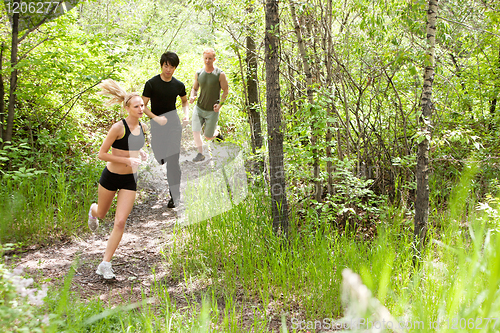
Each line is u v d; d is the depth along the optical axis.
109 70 6.19
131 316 2.76
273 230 4.09
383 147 5.14
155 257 4.16
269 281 3.48
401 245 3.59
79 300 2.93
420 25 4.06
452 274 1.78
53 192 5.09
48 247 4.25
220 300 3.23
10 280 2.17
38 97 6.11
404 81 5.16
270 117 4.00
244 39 5.93
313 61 4.90
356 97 5.20
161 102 4.96
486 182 4.29
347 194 4.54
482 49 5.79
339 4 4.94
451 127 5.18
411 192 5.05
